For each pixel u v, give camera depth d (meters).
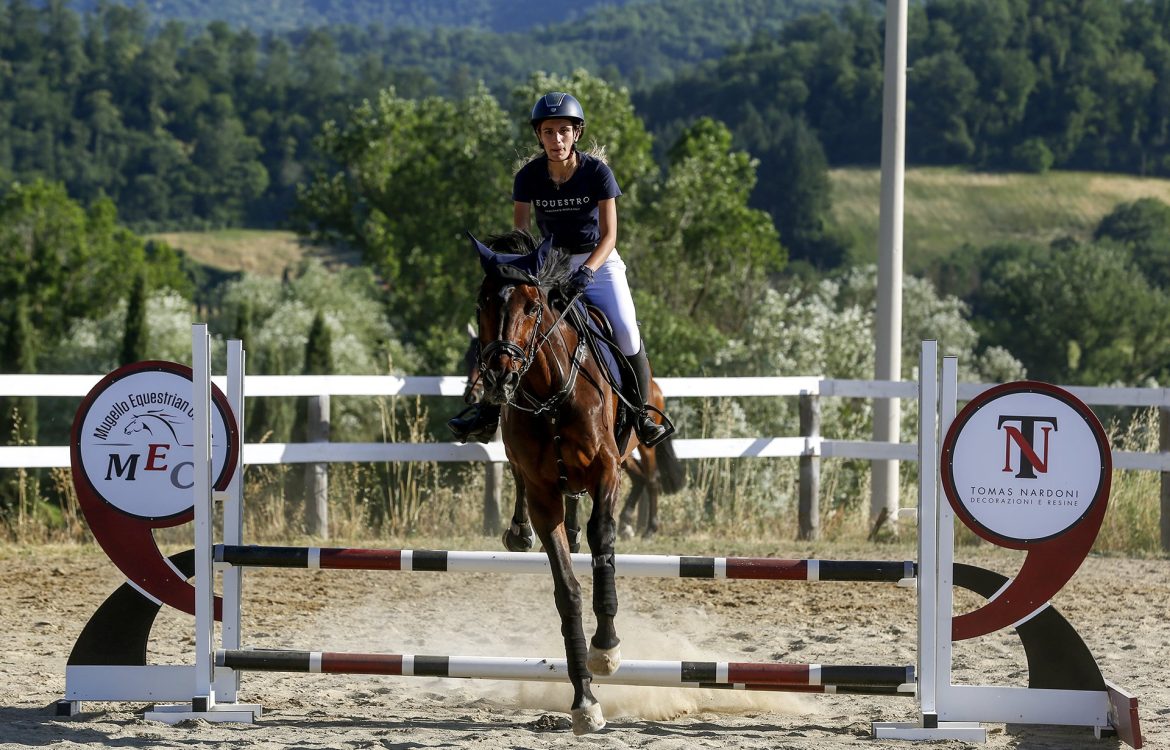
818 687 6.55
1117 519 13.44
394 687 7.69
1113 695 6.41
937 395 6.88
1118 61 143.62
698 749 6.05
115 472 6.75
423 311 50.69
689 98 173.38
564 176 7.59
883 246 14.94
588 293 7.80
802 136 137.88
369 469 14.37
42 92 196.50
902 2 14.79
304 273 58.34
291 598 10.01
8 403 22.66
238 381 6.92
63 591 10.08
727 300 41.12
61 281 67.44
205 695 6.66
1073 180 133.62
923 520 6.47
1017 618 6.50
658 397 11.46
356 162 53.34
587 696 6.35
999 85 142.25
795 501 16.30
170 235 150.12
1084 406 6.38
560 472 6.68
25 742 6.09
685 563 6.61
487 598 10.19
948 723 6.49
